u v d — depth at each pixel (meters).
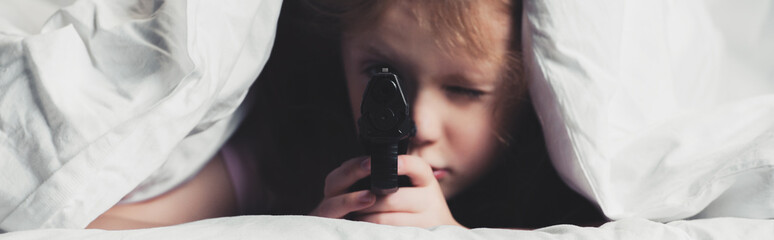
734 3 1.61
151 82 1.01
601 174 1.08
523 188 1.31
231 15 1.04
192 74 1.00
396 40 1.17
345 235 0.88
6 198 0.95
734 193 1.06
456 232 0.91
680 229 0.94
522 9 1.16
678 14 1.41
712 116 1.12
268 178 1.30
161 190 1.11
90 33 1.03
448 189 1.26
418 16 1.15
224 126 1.15
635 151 1.11
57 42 1.00
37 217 0.96
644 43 1.23
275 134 1.31
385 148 1.06
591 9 1.12
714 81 1.49
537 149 1.29
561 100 1.10
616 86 1.11
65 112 0.97
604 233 0.91
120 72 1.02
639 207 1.06
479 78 1.18
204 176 1.17
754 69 1.57
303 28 1.30
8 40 1.01
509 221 1.33
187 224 0.91
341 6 1.22
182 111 1.00
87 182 0.96
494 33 1.16
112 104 0.99
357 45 1.21
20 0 1.25
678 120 1.14
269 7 1.09
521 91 1.19
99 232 0.89
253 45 1.09
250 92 1.22
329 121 1.36
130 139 0.98
